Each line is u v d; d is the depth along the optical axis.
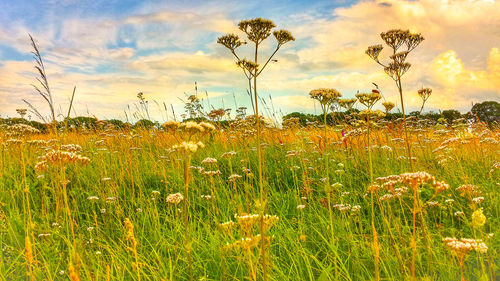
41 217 5.16
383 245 4.16
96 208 6.00
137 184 6.62
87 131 10.73
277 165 8.10
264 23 3.65
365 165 7.17
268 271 3.53
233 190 6.61
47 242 4.39
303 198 5.96
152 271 3.63
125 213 5.77
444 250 3.98
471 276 3.39
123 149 8.52
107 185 6.36
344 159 7.88
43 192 5.65
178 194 4.61
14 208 5.61
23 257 3.87
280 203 6.08
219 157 8.37
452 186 6.21
